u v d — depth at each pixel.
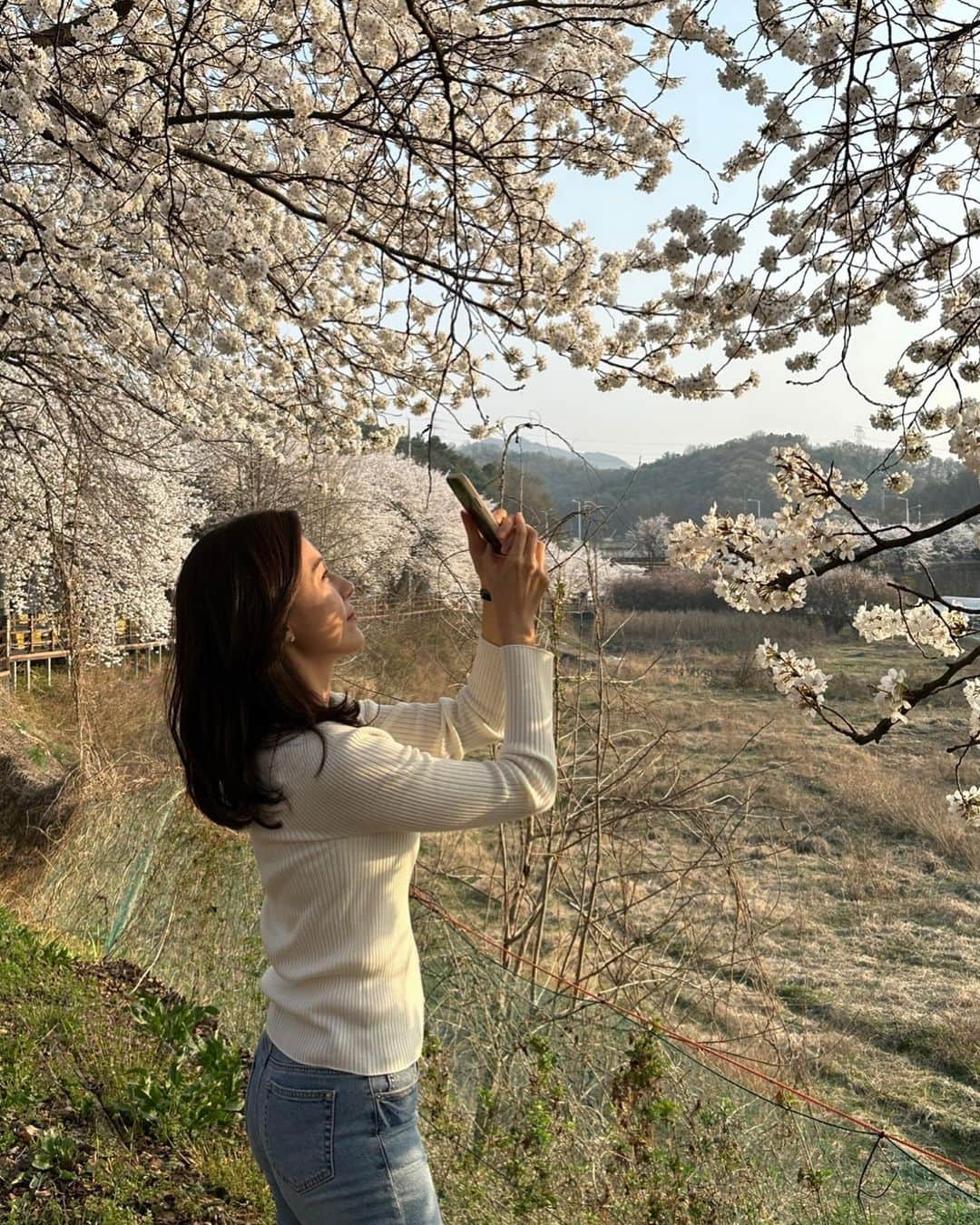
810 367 3.00
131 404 10.00
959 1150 5.64
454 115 3.88
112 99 4.70
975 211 2.84
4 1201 3.24
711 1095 3.69
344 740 1.65
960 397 2.35
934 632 2.44
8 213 5.01
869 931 8.74
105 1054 4.25
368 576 15.56
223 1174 3.62
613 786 5.67
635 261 4.48
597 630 5.61
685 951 5.96
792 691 2.36
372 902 1.66
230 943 5.33
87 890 6.61
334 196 4.99
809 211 2.97
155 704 10.44
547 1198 3.19
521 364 5.06
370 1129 1.61
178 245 4.99
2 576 15.87
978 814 2.39
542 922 5.49
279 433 6.78
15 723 11.63
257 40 4.83
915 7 2.85
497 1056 3.83
